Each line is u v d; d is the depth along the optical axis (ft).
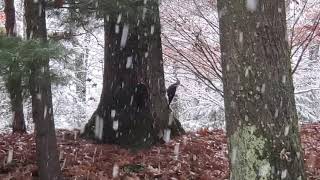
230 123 13.33
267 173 12.72
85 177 19.92
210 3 37.29
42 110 17.30
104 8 19.74
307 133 33.37
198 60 38.65
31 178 19.51
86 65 67.26
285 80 12.91
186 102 58.85
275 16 12.74
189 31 36.52
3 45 14.46
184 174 21.13
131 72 27.58
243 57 12.74
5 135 31.07
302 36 35.96
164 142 27.50
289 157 12.88
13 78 14.87
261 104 12.67
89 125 28.86
